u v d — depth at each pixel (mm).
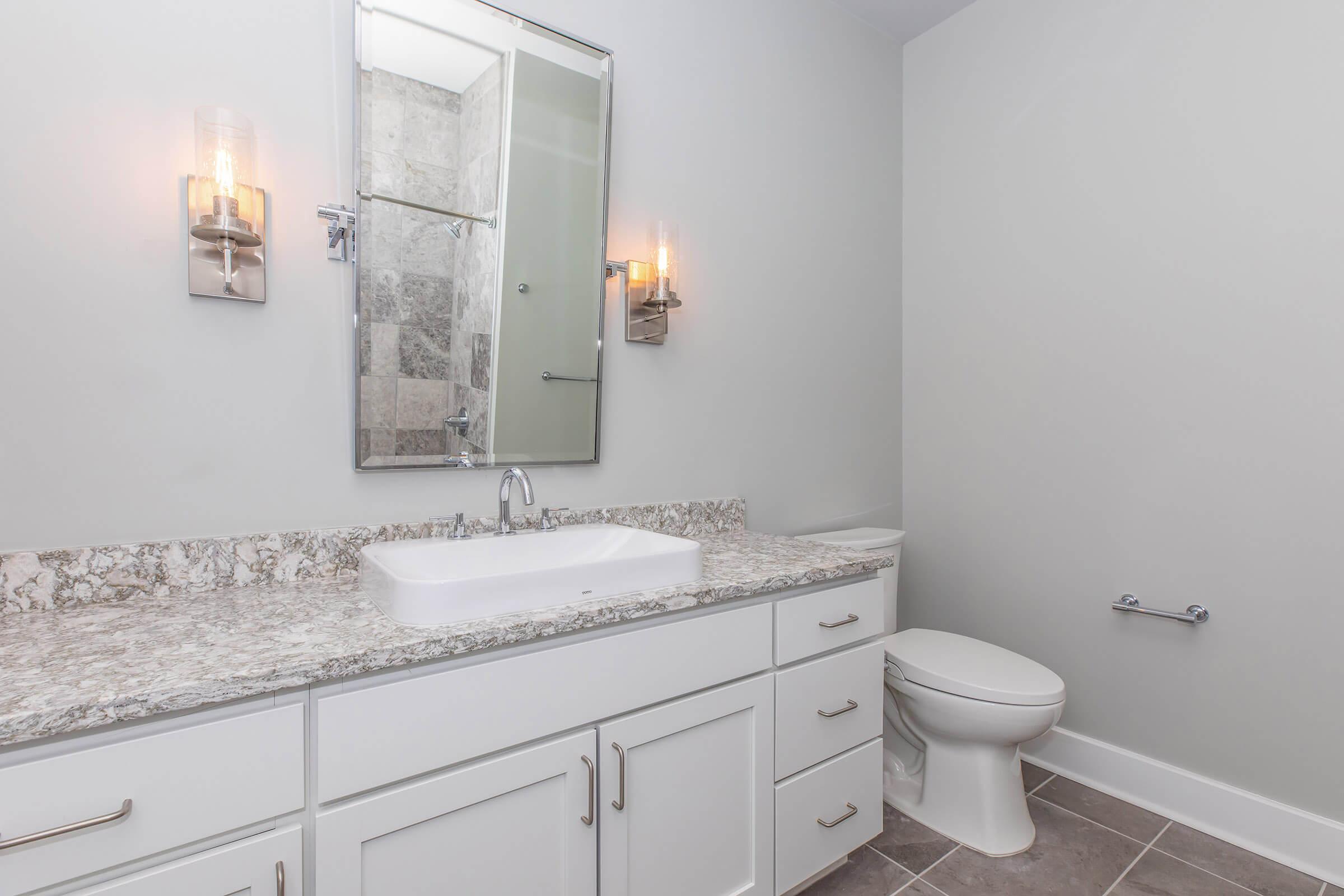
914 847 1669
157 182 1155
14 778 668
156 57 1155
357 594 1172
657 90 1815
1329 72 1555
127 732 731
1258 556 1661
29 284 1062
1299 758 1602
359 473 1368
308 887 836
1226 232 1712
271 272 1261
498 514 1535
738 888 1296
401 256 1385
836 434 2283
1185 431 1786
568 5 1636
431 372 1435
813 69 2211
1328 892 1492
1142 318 1868
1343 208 1531
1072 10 2025
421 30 1398
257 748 794
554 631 1016
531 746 1021
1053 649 2074
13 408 1053
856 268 2346
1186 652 1791
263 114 1251
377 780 876
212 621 999
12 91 1050
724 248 1971
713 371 1954
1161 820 1786
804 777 1408
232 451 1229
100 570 1102
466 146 1461
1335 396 1544
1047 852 1648
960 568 2320
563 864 1057
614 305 1738
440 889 936
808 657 1430
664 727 1167
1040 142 2104
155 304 1155
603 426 1725
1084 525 1997
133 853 725
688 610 1216
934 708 1668
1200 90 1762
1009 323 2184
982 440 2260
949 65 2367
